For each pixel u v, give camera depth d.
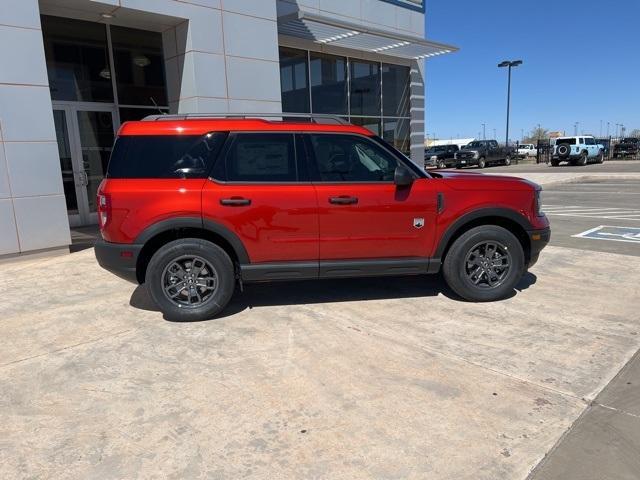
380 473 2.62
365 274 5.08
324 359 3.96
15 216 7.68
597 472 2.61
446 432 2.96
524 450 2.79
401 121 17.19
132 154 4.76
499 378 3.58
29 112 7.66
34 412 3.29
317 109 14.21
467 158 36.38
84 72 10.59
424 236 5.07
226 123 4.88
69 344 4.40
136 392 3.52
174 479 2.62
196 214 4.71
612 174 23.66
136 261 4.73
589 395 3.33
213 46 9.95
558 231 9.58
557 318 4.74
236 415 3.20
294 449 2.84
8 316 5.17
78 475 2.66
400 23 16.02
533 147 55.28
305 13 10.98
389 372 3.72
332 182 4.92
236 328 4.68
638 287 5.67
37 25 7.64
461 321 4.72
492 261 5.23
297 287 5.95
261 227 4.80
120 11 9.13
